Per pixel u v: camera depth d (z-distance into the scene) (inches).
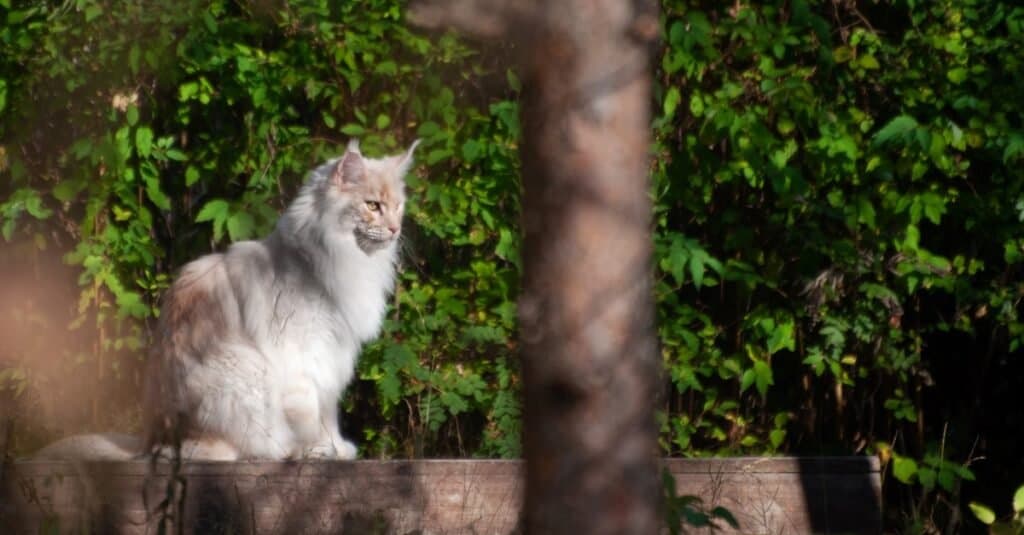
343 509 349.1
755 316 479.8
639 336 143.1
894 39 487.5
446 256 498.0
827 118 462.9
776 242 484.1
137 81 488.1
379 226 438.3
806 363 492.7
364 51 477.1
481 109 490.6
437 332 491.2
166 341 429.7
